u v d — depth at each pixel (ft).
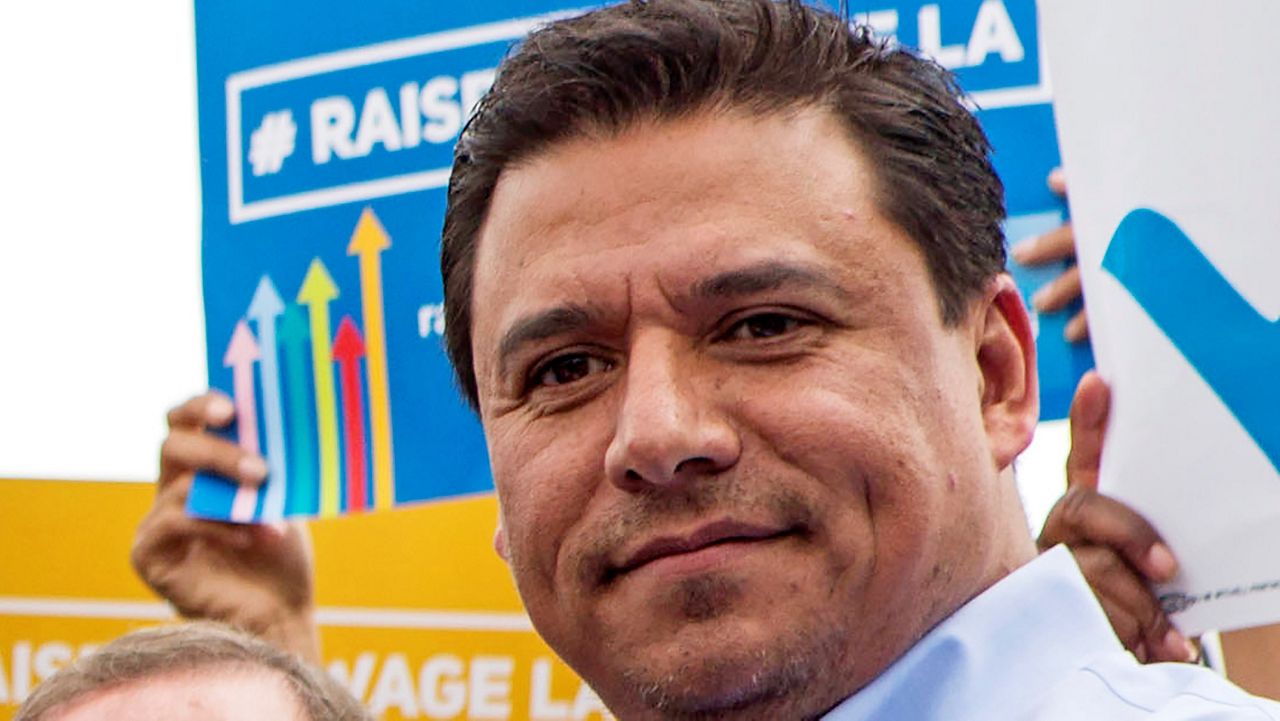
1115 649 8.64
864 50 8.72
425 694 16.16
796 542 7.97
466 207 8.96
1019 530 9.12
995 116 12.14
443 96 12.80
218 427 13.32
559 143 8.52
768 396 8.01
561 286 8.26
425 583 16.29
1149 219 10.66
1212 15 10.63
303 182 13.11
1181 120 10.65
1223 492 10.37
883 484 8.05
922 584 8.23
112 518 17.20
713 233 8.13
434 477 12.78
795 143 8.36
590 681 8.38
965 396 8.53
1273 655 11.39
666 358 8.06
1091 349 11.86
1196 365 10.48
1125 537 10.46
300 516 13.03
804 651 7.91
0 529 17.15
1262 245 10.44
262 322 13.19
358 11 13.02
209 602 13.57
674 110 8.38
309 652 13.73
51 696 9.86
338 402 13.03
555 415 8.34
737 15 8.56
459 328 9.23
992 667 8.41
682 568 7.89
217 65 13.37
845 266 8.23
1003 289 8.97
